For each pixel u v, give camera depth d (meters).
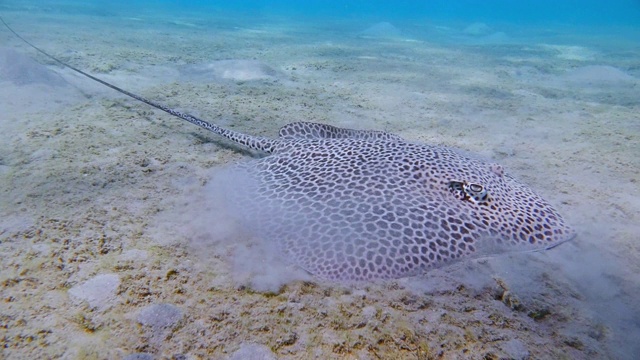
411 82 10.88
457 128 7.11
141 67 10.31
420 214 3.17
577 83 11.95
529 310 2.79
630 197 4.63
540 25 48.72
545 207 3.74
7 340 2.24
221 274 2.97
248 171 4.44
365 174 3.73
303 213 3.35
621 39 28.89
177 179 4.47
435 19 54.91
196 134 5.96
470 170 3.86
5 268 2.82
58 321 2.41
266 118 7.03
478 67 14.18
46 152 4.88
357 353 2.38
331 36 23.47
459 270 3.07
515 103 9.08
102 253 3.10
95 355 2.21
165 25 22.47
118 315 2.50
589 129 7.28
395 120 7.42
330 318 2.62
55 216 3.53
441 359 2.37
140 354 2.24
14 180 4.13
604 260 3.37
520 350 2.45
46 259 2.96
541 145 6.38
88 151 5.01
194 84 9.09
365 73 11.81
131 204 3.87
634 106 9.11
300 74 11.17
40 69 7.75
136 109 6.87
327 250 2.95
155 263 3.03
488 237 3.18
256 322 2.55
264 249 3.21
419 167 3.74
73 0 35.62
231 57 13.10
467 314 2.72
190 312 2.58
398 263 2.86
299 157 4.46
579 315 2.77
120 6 35.59
